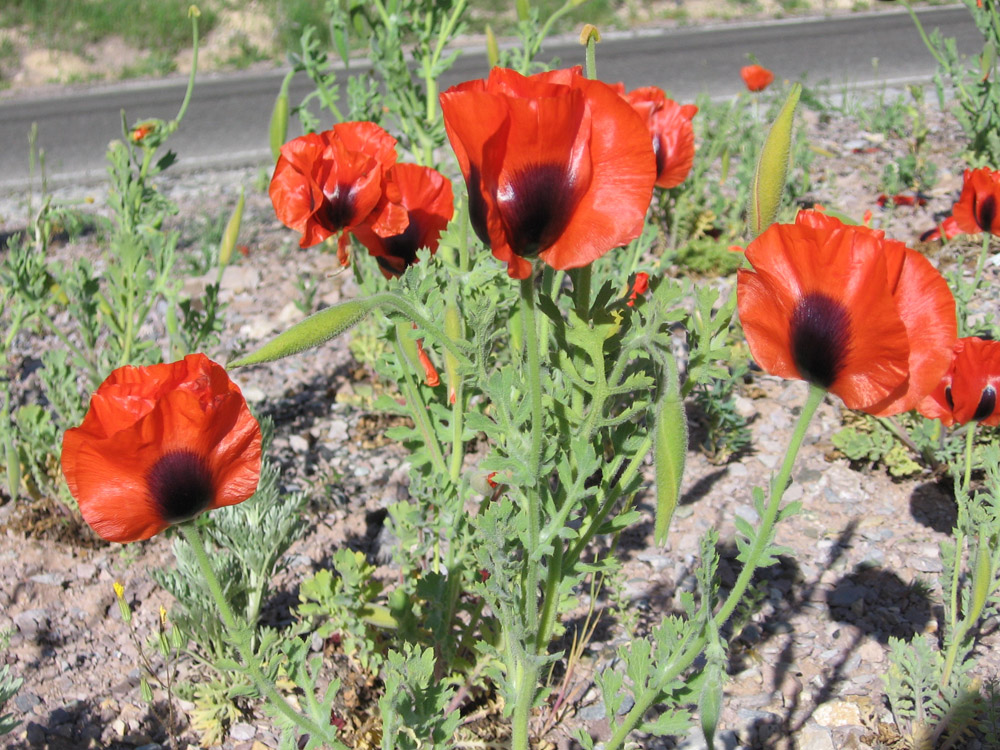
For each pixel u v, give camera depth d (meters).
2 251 1.22
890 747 0.49
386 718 0.37
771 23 3.34
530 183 0.28
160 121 0.77
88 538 0.67
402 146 0.89
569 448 0.40
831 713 0.51
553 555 0.40
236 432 0.33
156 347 0.72
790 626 0.58
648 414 0.39
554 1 3.48
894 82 1.99
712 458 0.74
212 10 3.17
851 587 0.60
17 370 0.90
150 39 3.04
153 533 0.34
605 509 0.41
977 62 1.20
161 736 0.52
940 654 0.50
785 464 0.33
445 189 0.51
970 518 0.51
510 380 0.36
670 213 1.05
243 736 0.52
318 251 1.18
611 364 0.40
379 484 0.73
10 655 0.57
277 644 0.52
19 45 2.95
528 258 0.30
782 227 0.29
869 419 0.74
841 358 0.29
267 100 2.28
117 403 0.32
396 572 0.63
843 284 0.28
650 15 3.52
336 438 0.79
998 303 0.87
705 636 0.37
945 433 0.71
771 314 0.30
